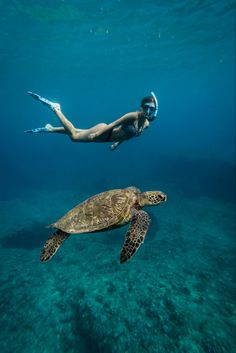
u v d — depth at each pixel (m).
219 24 25.64
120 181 35.66
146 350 8.45
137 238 3.24
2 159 83.50
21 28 21.86
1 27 21.27
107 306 10.27
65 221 3.87
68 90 62.31
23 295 12.12
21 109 94.12
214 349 8.40
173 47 32.34
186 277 12.75
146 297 10.65
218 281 12.86
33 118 149.50
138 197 4.10
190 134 101.00
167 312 9.80
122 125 5.15
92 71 41.81
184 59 40.66
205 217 22.55
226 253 16.08
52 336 9.80
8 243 18.36
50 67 35.91
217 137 78.00
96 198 4.15
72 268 14.00
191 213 23.27
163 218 21.67
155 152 61.41
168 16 22.33
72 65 36.12
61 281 12.87
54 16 20.28
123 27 23.81
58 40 25.39
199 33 27.92
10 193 36.81
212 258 15.36
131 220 3.63
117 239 17.36
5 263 15.44
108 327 9.34
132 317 9.66
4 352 9.36
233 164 31.08
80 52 30.14
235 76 80.50
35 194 34.44
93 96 83.06
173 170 37.25
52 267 14.47
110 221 3.68
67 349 9.27
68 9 19.33
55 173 50.69
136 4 19.50
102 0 18.38
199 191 29.98
